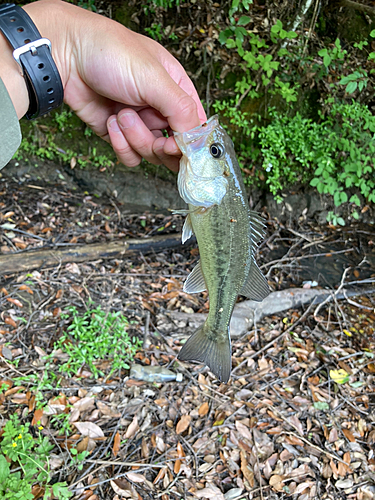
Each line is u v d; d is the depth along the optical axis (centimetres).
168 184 78
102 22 21
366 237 75
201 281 26
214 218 24
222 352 26
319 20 75
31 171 79
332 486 40
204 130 23
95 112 26
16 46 18
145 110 26
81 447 40
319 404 46
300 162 76
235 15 73
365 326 57
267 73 67
